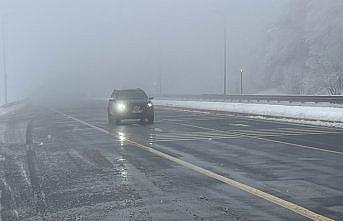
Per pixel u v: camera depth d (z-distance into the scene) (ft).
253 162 36.78
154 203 24.61
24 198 26.63
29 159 41.37
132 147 47.47
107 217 22.26
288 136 55.36
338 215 21.83
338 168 33.83
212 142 50.47
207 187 28.09
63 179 31.63
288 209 22.91
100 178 31.42
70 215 22.82
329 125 69.21
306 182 29.04
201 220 21.44
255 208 23.22
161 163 36.99
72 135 62.03
